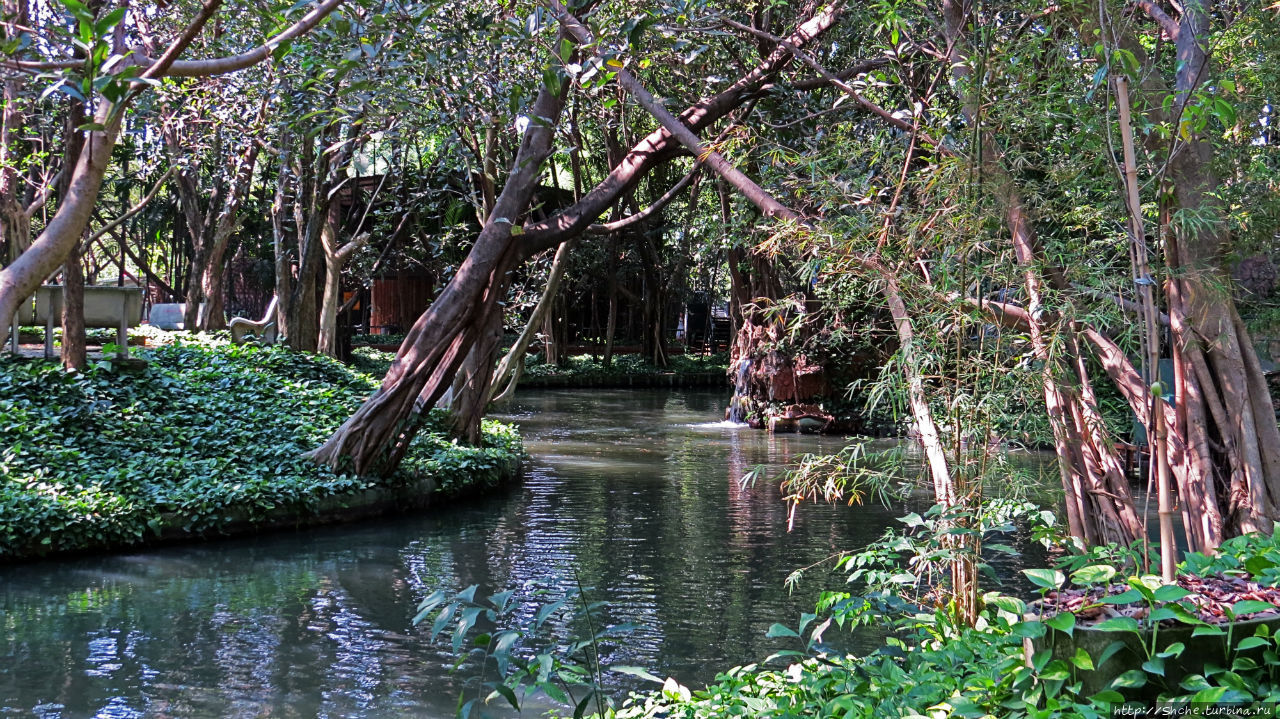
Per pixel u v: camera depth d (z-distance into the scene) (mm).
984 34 4598
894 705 3393
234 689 5527
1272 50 5234
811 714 3703
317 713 5180
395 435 11555
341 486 11016
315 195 18859
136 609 7188
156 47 12562
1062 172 4621
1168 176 4988
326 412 14305
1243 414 5328
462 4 8969
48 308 13219
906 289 4562
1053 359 4434
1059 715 2564
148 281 35188
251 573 8406
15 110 13586
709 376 41812
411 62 6648
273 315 20734
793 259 5605
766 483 14391
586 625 6879
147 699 5340
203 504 9719
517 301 20062
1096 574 2910
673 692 4812
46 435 10586
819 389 22672
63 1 3008
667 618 7074
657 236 39594
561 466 16281
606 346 41469
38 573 8203
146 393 12883
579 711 3367
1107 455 5629
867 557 4473
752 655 6188
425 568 8703
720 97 11117
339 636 6590
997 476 4543
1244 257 5453
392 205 27234
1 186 13609
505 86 10164
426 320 11492
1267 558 2926
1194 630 2523
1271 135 6414
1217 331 5293
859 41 11148
